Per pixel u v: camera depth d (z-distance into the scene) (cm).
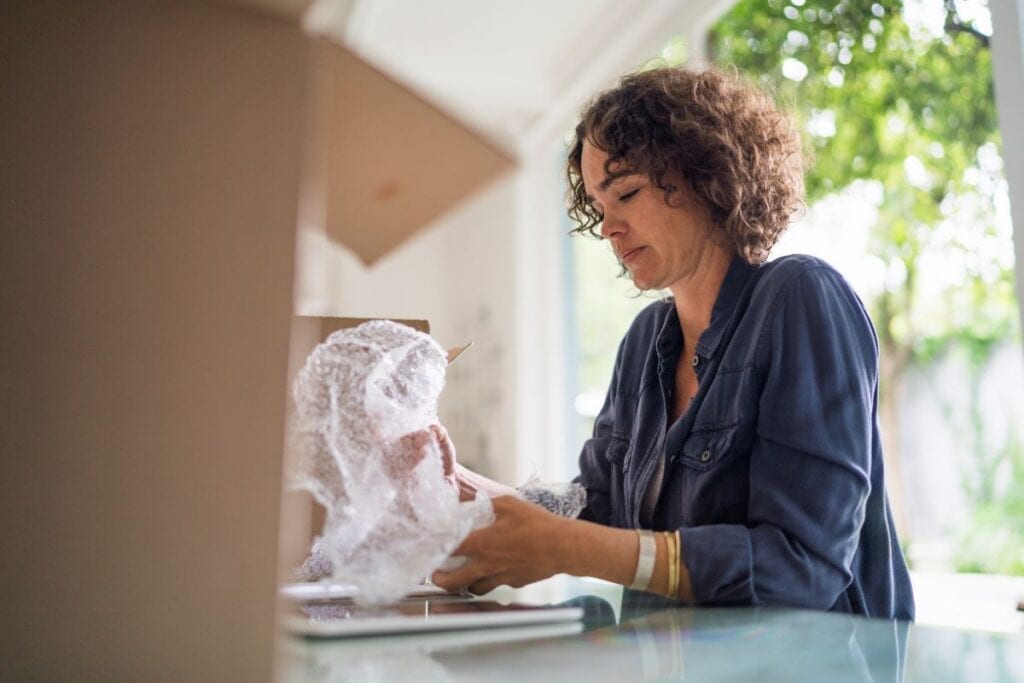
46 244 36
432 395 93
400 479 79
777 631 69
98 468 35
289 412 38
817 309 100
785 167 125
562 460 450
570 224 457
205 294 37
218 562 36
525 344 462
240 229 38
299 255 38
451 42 427
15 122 36
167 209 37
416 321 99
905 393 253
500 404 476
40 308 35
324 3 39
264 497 37
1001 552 229
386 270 562
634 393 136
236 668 36
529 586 106
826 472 91
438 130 48
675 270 120
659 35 364
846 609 103
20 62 36
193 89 38
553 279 460
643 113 117
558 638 66
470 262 531
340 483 75
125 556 35
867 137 253
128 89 37
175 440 36
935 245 235
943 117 229
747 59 307
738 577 84
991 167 215
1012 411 226
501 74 456
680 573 83
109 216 36
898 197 244
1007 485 228
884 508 109
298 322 41
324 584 80
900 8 243
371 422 80
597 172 123
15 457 35
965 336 234
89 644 35
